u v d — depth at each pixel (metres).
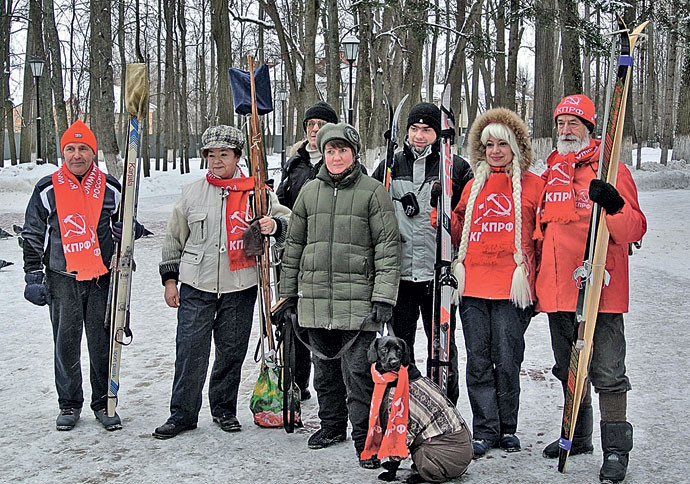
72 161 4.56
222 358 4.56
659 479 3.71
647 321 7.40
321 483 3.72
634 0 20.11
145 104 4.66
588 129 4.00
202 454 4.15
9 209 21.59
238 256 4.54
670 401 4.96
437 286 4.16
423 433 3.66
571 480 3.71
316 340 4.21
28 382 5.58
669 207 17.67
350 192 4.09
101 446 4.28
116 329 4.60
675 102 55.06
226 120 19.62
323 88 39.50
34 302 4.48
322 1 26.83
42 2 29.41
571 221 3.96
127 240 4.60
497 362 4.14
